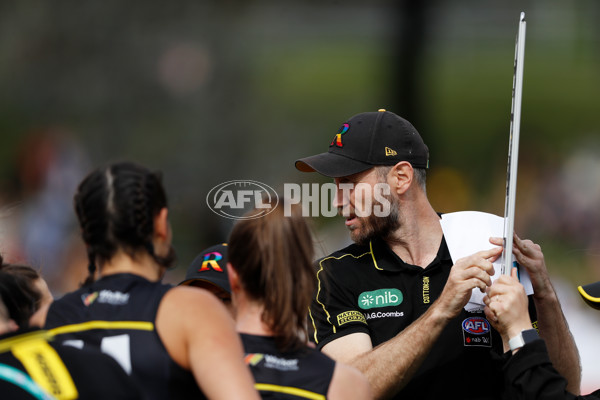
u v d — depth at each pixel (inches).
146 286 309.7
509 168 380.5
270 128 2536.9
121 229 309.4
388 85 2476.6
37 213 1631.4
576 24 3282.5
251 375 299.0
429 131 2364.7
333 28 3203.7
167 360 296.4
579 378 413.7
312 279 331.0
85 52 2308.1
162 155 2219.5
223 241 1374.3
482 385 400.5
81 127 2271.2
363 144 417.1
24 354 267.9
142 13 2326.5
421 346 378.3
